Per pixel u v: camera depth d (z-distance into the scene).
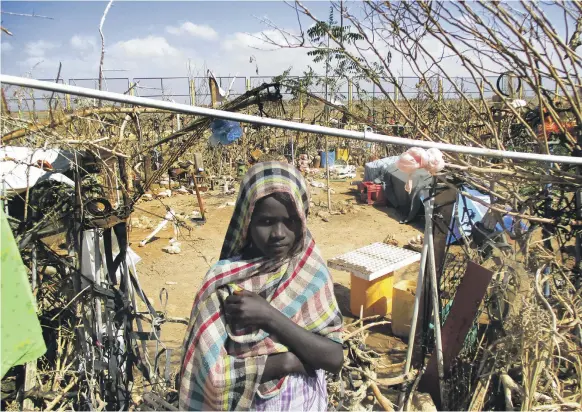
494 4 2.38
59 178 2.84
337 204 10.79
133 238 8.48
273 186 1.48
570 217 3.06
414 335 3.79
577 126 2.74
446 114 3.40
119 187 2.90
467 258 3.78
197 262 7.45
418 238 8.42
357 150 14.84
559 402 2.97
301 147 14.98
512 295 3.19
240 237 1.59
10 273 1.44
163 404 2.79
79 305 3.04
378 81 3.06
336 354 1.58
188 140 2.84
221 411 1.47
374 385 3.56
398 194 10.07
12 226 2.71
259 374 1.47
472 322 3.45
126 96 1.39
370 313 5.54
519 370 3.37
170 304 6.01
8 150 2.75
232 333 1.53
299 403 1.58
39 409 2.93
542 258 3.21
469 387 3.43
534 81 2.67
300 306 1.58
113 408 2.95
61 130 2.71
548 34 2.41
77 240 2.70
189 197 11.55
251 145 13.88
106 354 3.02
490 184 3.44
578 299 3.22
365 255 5.65
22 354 1.46
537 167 2.77
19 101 2.65
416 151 2.32
